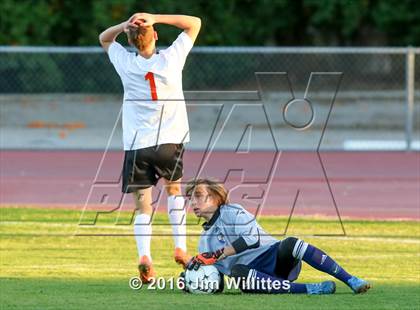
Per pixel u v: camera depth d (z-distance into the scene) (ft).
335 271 101.96
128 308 93.91
